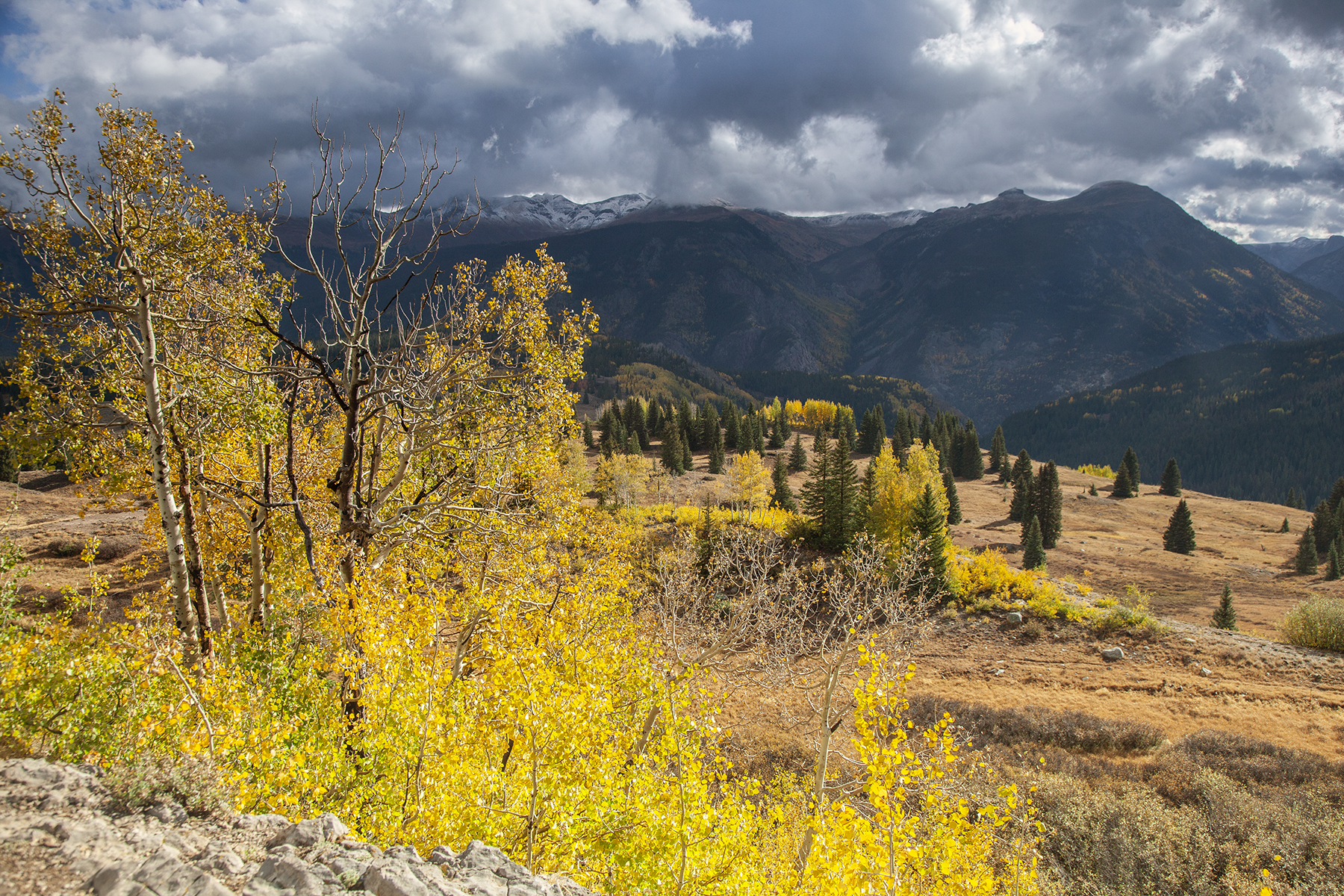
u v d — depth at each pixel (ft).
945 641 113.70
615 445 329.72
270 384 35.35
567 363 40.63
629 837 22.79
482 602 28.50
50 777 17.63
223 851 15.94
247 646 29.76
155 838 16.05
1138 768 61.26
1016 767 60.64
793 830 34.94
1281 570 232.73
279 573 44.62
